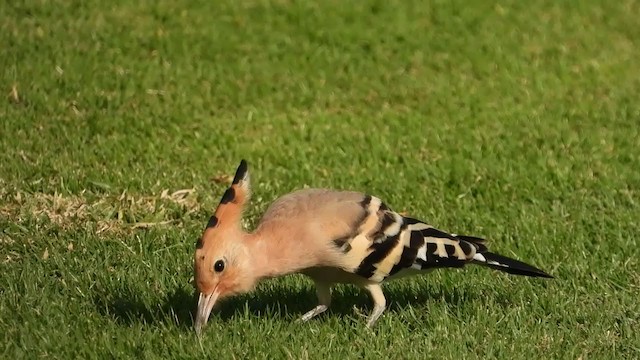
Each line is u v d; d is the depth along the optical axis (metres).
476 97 16.39
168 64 16.95
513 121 15.51
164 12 18.70
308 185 12.93
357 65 17.44
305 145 14.39
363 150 14.21
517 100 16.38
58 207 11.80
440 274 10.45
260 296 9.82
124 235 11.27
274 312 9.55
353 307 9.62
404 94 16.39
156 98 15.77
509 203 12.64
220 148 14.12
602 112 15.94
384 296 9.91
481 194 12.88
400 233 8.95
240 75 16.80
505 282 10.38
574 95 16.59
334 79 16.91
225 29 18.33
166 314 9.28
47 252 10.59
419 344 8.84
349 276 8.96
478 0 19.97
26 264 10.21
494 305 9.76
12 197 11.93
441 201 12.57
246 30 18.33
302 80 16.75
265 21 18.70
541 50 18.23
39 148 13.58
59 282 9.93
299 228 8.62
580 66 17.70
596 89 16.86
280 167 13.65
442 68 17.44
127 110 15.23
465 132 15.05
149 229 11.40
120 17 18.47
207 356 8.46
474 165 13.76
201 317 8.41
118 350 8.53
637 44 18.69
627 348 8.98
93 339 8.72
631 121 15.62
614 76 17.38
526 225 11.84
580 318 9.60
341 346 8.80
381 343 8.84
